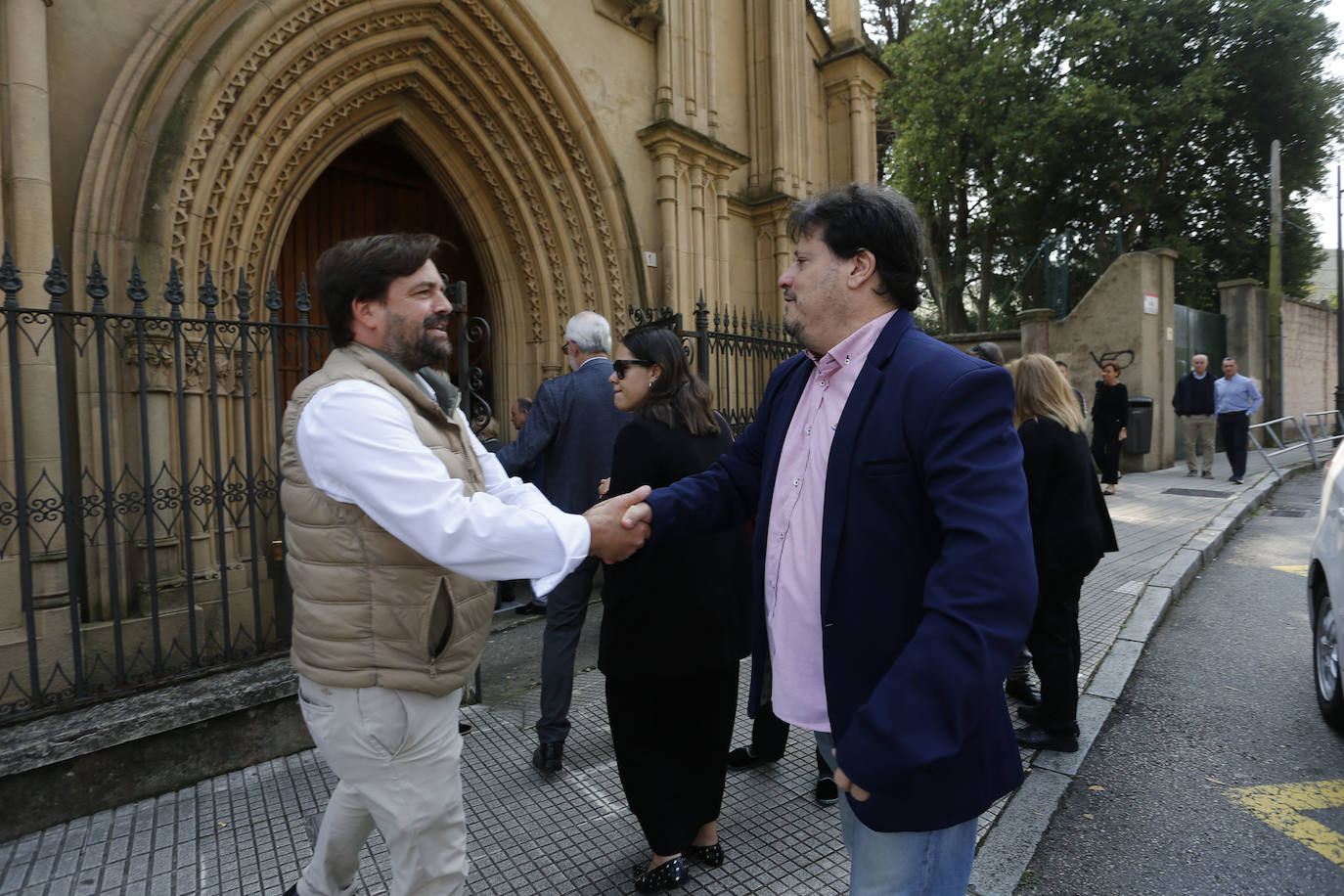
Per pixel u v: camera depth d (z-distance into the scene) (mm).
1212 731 3477
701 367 5148
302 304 3480
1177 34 17031
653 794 2264
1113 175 17750
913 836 1327
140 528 4223
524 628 5211
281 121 5250
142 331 3127
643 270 7379
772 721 3051
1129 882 2418
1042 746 3246
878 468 1311
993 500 1181
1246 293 15898
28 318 2900
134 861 2518
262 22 4867
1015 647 1123
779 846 2543
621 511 1704
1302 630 4844
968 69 17719
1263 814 2789
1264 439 16297
